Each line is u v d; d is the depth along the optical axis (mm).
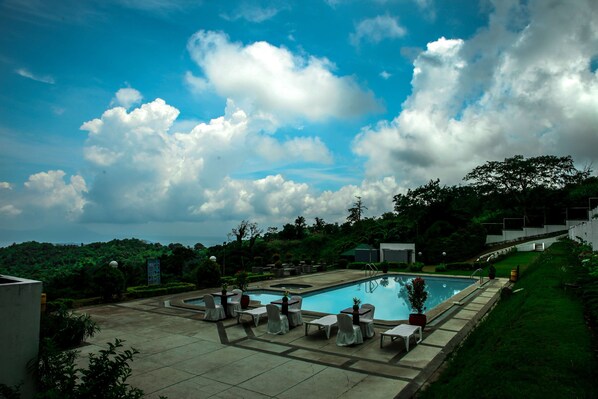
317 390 6648
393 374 7375
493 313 12414
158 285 19047
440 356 8406
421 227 46469
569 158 55625
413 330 9352
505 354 5754
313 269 31578
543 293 10102
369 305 10812
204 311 13953
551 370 4840
